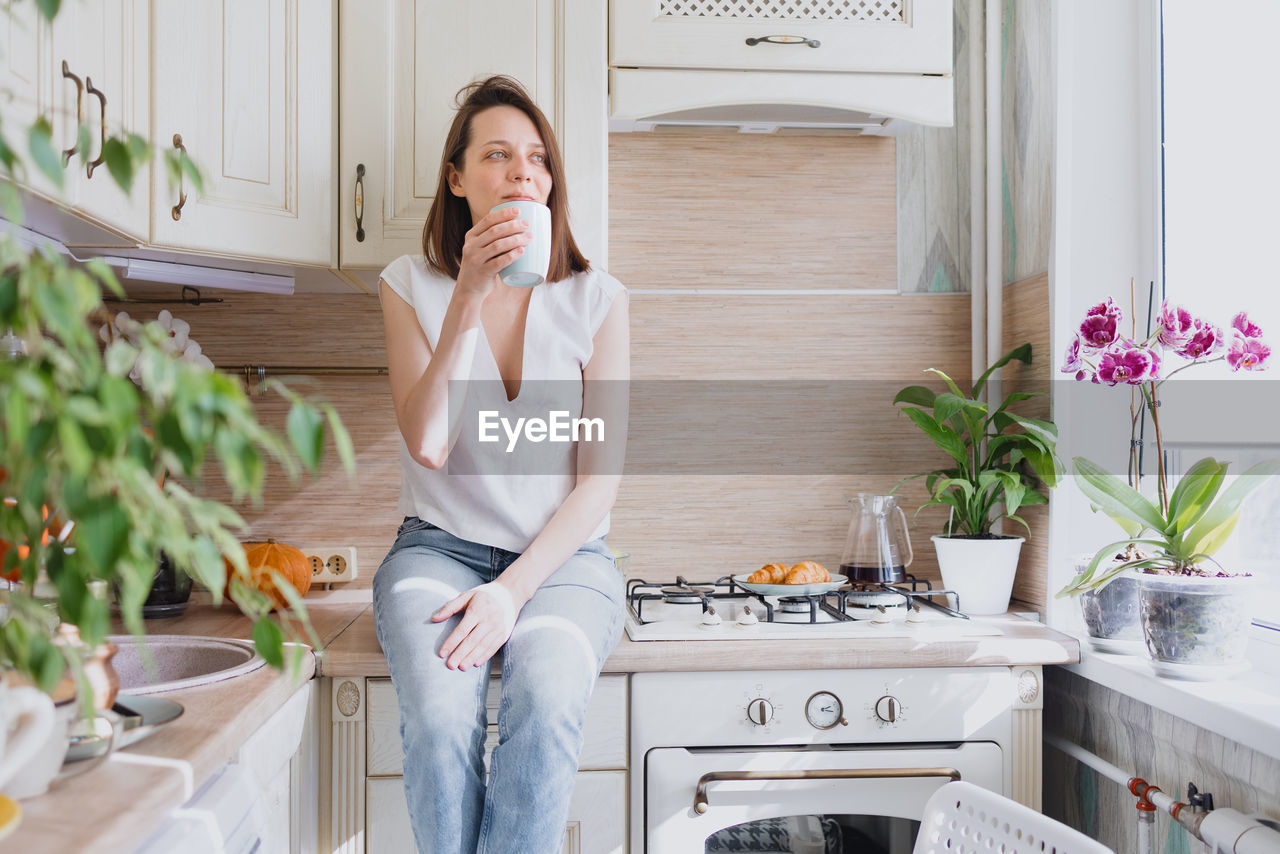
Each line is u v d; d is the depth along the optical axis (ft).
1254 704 3.78
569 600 4.16
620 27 5.38
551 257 4.71
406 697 3.73
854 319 6.34
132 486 1.46
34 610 1.70
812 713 4.52
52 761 2.26
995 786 4.58
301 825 4.08
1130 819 4.65
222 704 3.17
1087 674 4.70
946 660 4.58
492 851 3.58
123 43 4.09
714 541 6.26
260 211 4.81
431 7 5.20
